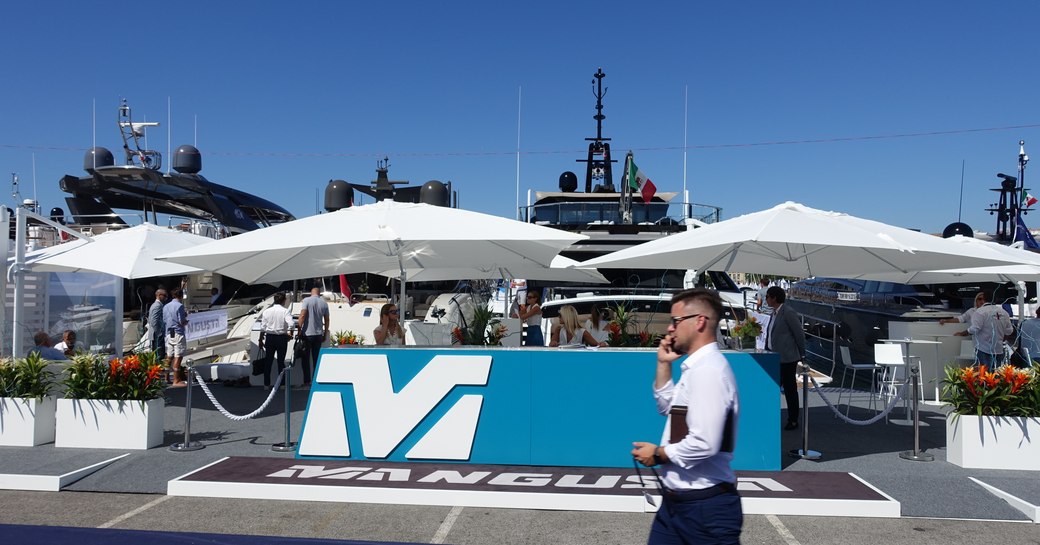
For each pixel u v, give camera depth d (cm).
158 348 1277
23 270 1023
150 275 1071
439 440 720
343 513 601
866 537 542
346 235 753
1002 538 538
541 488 631
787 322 899
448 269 1264
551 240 753
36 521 581
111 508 615
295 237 766
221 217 1822
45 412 823
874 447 807
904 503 609
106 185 1736
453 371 722
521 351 718
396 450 726
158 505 623
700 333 322
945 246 724
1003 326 1077
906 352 1070
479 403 718
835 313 1761
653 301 1224
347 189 1370
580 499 609
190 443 820
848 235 676
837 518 586
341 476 671
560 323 1006
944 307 1725
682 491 309
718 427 299
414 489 628
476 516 594
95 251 1111
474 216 821
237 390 1252
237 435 872
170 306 1290
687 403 315
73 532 545
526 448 711
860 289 1884
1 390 817
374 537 548
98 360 829
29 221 1716
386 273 1283
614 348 713
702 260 871
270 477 668
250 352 1363
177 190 1769
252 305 1847
